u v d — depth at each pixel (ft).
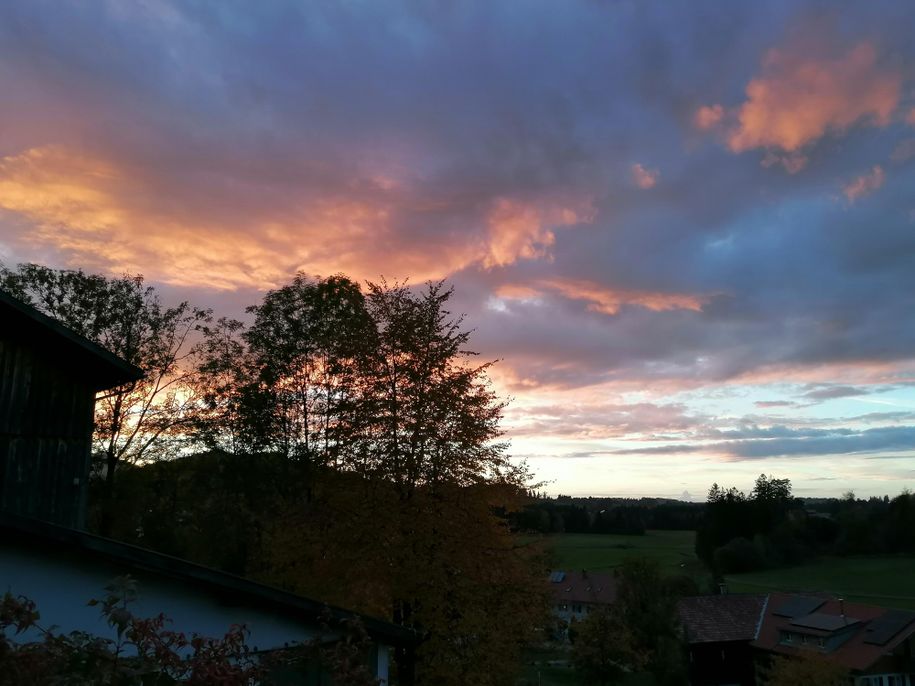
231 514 86.02
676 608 146.41
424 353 47.44
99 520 92.38
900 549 284.41
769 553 273.33
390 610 46.57
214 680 13.97
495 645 42.19
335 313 82.84
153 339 92.38
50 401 46.80
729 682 159.22
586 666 133.69
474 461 46.52
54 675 13.19
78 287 91.61
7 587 23.54
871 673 139.74
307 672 28.60
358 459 46.16
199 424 89.30
